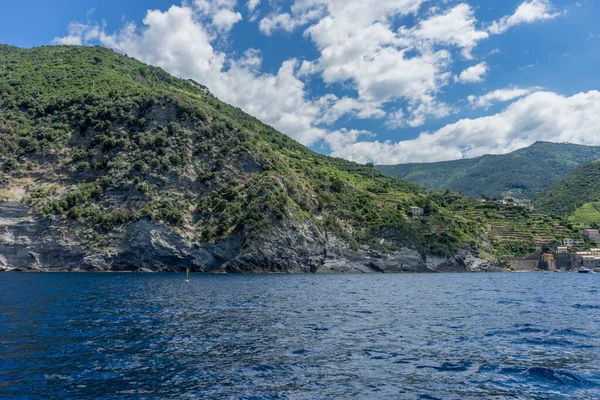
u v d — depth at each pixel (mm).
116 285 64812
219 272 111312
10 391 15930
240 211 118688
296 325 30547
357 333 27719
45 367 19094
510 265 167000
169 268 110812
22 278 78938
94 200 115812
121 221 112000
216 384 16969
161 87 196000
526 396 15898
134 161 123500
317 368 19406
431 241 148750
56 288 57875
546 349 23219
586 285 83375
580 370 19125
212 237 114062
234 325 30203
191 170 127500
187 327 29156
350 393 16109
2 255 105062
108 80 164375
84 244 108125
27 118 136000
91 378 17609
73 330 27531
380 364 20141
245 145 136500
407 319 34062
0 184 113875
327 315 35906
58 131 129750
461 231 158750
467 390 16531
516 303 46656
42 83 156125
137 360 20438
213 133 138125
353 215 144875
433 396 15844
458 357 21453
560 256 173625
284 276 100562
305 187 142875
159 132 131750
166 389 16328
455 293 60062
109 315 34156
